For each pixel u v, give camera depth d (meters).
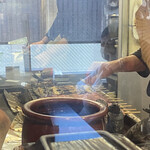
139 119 0.53
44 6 0.90
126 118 0.54
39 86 0.70
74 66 0.77
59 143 0.36
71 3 0.97
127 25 0.82
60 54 0.81
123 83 0.72
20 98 0.60
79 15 0.99
